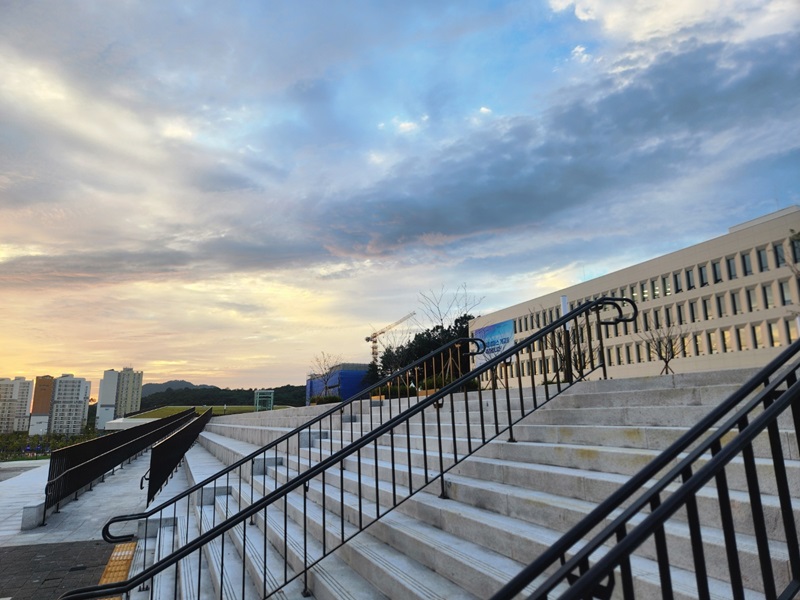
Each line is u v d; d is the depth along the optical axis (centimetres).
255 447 1316
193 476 1084
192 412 3122
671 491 333
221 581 423
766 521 273
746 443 176
